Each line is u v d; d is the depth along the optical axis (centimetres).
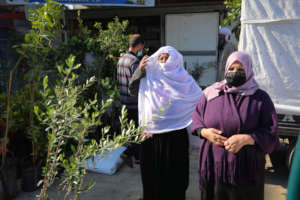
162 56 270
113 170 392
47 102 229
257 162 196
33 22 289
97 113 200
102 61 464
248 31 358
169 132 263
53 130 202
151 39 870
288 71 347
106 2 541
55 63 416
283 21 339
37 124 339
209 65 812
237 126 197
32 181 340
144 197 284
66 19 714
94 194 338
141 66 273
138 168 411
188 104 266
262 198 205
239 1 518
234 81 202
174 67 268
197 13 796
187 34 818
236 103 202
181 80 266
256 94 201
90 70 466
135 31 871
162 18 825
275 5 341
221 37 641
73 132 221
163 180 271
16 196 333
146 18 857
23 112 354
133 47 371
